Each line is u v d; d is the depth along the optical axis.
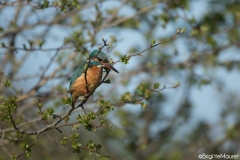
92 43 11.76
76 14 14.09
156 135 16.86
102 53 9.73
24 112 13.18
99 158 8.30
